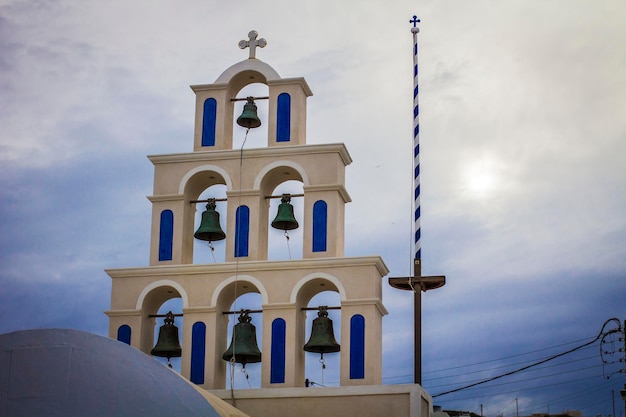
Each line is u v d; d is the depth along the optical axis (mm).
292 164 34250
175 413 23734
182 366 33219
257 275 33500
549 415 59906
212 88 35625
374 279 32938
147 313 34219
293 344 32812
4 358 24328
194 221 35312
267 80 35188
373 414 31641
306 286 33406
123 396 23922
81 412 23922
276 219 34406
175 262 34250
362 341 32531
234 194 34406
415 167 36094
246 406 32188
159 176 35000
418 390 31656
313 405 31953
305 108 35781
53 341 24328
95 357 24172
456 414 53406
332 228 33625
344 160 34844
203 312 33562
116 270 34219
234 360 33094
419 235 35281
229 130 35625
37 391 24109
